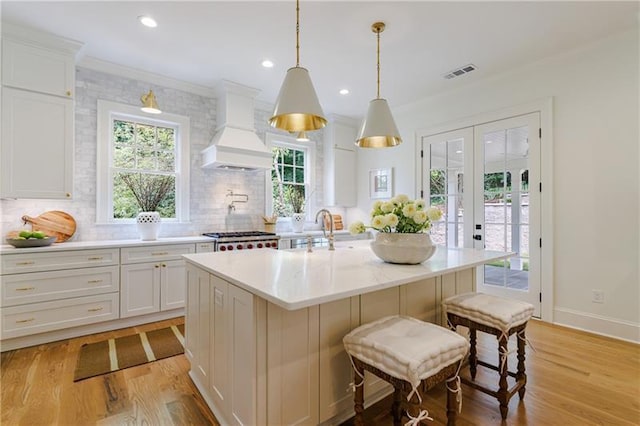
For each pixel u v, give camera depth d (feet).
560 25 8.80
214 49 10.25
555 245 10.64
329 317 5.50
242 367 4.98
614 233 9.48
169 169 13.07
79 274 9.46
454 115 13.58
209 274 6.24
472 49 10.13
